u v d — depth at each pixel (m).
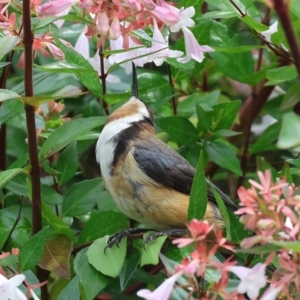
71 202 6.97
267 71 6.98
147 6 5.41
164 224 6.67
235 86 9.56
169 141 8.45
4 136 7.81
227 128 7.55
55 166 7.34
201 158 5.59
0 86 7.35
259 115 8.76
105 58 7.08
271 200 4.31
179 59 6.64
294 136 4.52
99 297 7.36
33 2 5.86
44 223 6.57
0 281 4.82
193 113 8.06
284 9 4.21
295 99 7.07
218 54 7.98
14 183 6.76
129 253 6.38
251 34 7.93
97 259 6.10
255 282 4.29
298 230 4.30
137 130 6.88
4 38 5.52
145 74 7.94
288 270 4.34
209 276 4.92
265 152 8.95
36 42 6.34
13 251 5.74
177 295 4.89
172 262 4.80
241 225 5.85
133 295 6.57
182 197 6.63
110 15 5.45
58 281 7.29
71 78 8.57
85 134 6.59
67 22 8.30
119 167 6.65
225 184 8.98
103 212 6.57
